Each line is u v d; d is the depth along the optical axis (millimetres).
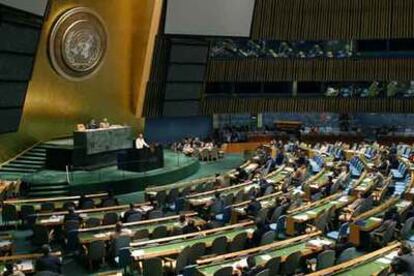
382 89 34562
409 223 14695
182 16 29797
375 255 11516
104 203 18969
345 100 35062
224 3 31062
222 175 23797
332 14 33906
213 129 35938
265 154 28828
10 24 21000
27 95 25234
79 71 27578
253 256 11602
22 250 15680
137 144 24094
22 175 23109
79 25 27062
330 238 14727
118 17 29156
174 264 12297
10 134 24422
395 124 35719
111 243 13961
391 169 24297
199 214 17922
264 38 34188
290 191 19656
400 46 33875
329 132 35812
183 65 31672
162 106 32000
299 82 35594
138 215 16453
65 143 25781
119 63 29797
